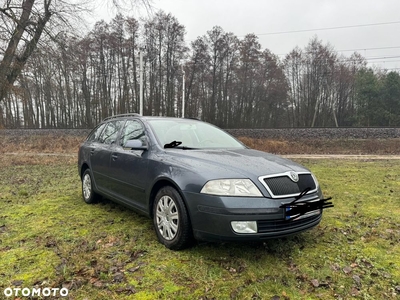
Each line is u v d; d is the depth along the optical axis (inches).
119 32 1857.8
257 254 127.9
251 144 764.0
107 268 115.1
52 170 398.3
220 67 1984.5
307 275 112.0
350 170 393.1
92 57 1862.7
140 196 152.1
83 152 224.5
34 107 1844.2
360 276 112.3
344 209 202.1
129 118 190.9
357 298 98.3
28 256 125.8
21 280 106.4
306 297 98.1
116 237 146.5
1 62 544.1
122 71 1915.6
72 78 1772.9
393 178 326.6
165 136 160.4
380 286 105.6
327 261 123.4
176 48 1899.6
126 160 164.4
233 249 131.7
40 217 179.8
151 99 1913.1
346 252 132.6
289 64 2158.0
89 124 1899.6
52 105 1863.9
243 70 1969.7
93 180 203.9
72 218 177.6
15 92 570.9
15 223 168.2
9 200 222.5
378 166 442.6
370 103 1827.0
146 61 1876.2
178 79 1932.8
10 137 868.6
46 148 737.0
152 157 146.6
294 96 2161.7
